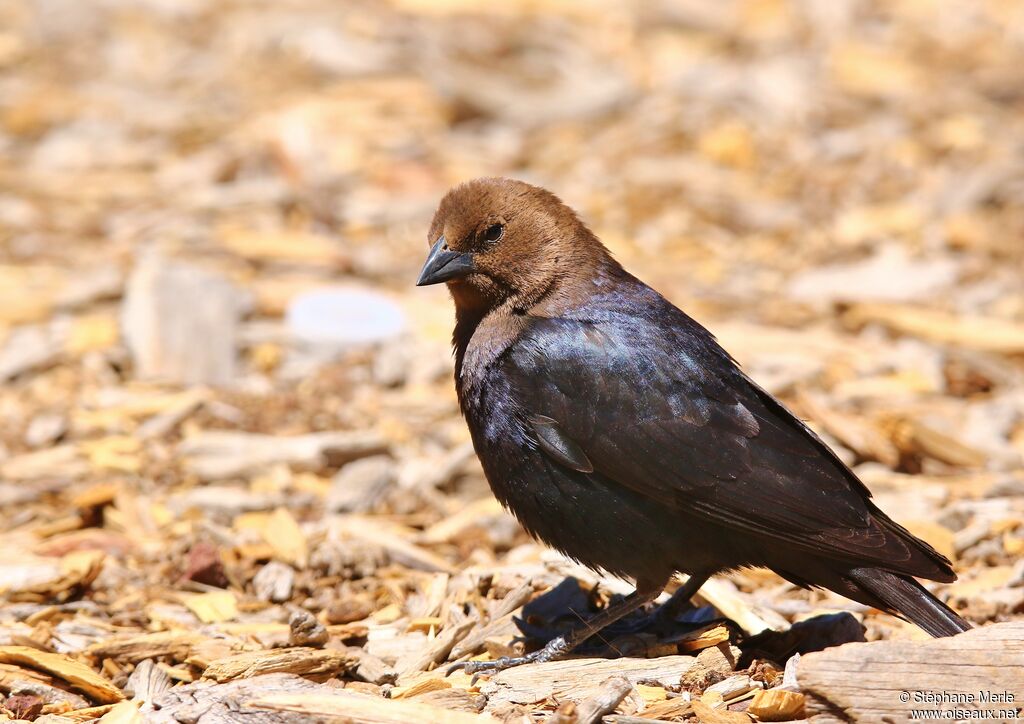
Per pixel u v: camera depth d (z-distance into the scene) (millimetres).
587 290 8773
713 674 7871
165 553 10125
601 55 20516
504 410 8484
